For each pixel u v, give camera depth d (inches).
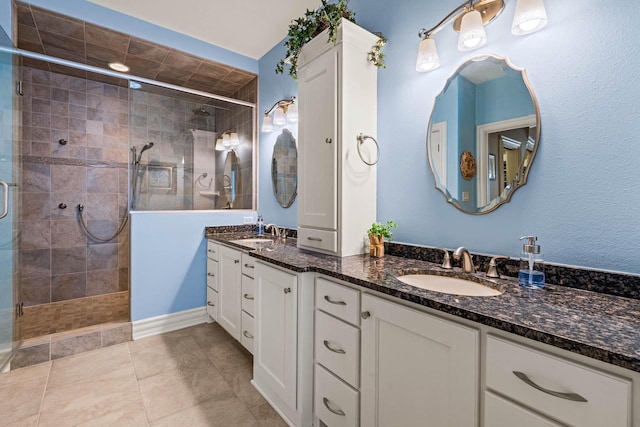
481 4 50.8
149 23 96.6
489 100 51.5
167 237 101.1
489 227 51.9
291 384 55.6
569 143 42.8
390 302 40.9
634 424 22.5
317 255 67.1
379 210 70.7
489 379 30.7
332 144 66.3
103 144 129.7
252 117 124.3
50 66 113.1
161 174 108.7
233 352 85.5
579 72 41.8
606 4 39.5
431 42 55.7
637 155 37.4
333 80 65.9
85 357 81.8
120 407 61.2
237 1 86.7
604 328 27.4
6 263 74.3
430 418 36.1
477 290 46.9
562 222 43.6
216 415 59.4
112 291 132.5
